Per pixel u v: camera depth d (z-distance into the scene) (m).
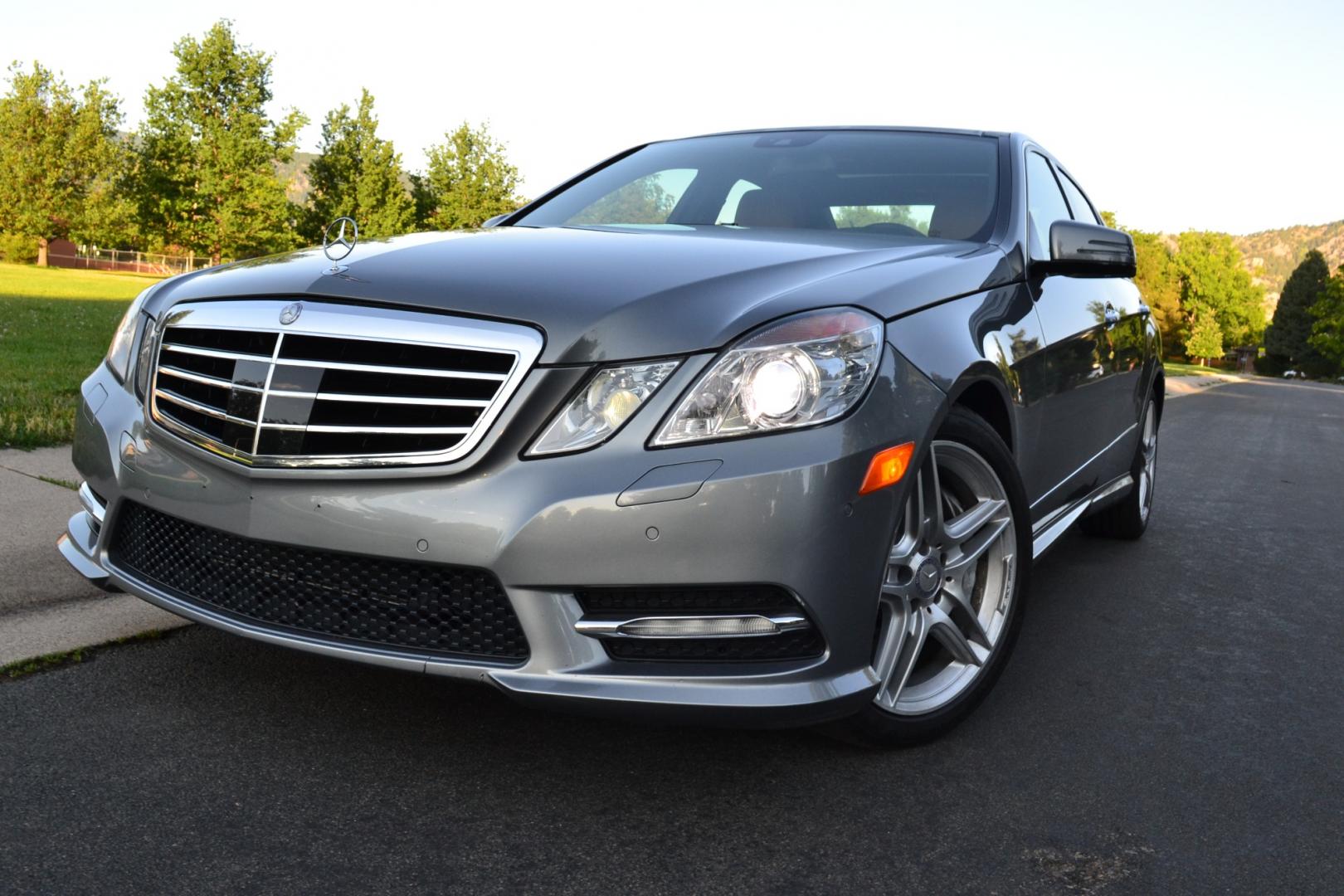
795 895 1.76
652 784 2.12
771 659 1.96
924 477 2.22
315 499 1.97
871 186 3.17
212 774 2.06
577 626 1.89
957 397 2.21
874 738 2.24
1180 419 14.03
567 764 2.18
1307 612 3.72
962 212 3.01
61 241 77.94
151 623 2.81
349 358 1.99
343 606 2.02
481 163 54.75
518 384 1.90
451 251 2.30
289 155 54.31
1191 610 3.66
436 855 1.82
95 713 2.29
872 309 2.11
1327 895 1.84
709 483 1.84
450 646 1.96
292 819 1.91
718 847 1.90
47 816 1.87
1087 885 1.83
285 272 2.23
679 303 1.98
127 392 2.36
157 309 2.40
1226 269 102.94
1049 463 2.98
